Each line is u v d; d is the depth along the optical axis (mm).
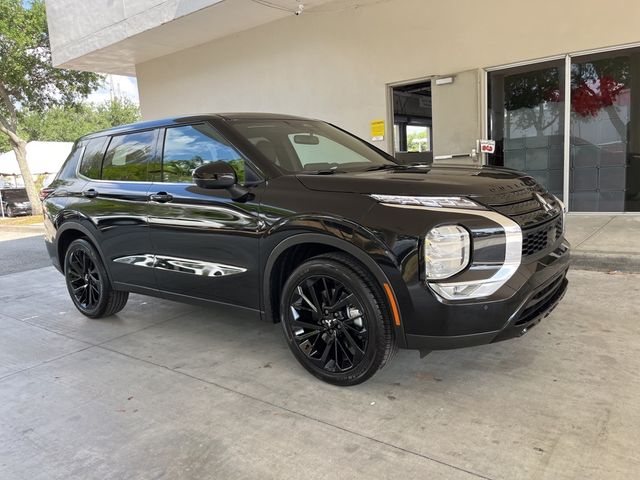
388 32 8938
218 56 11602
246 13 9711
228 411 3008
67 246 5234
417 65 8711
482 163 8289
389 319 2900
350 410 2914
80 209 4723
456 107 8383
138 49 12047
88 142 5109
